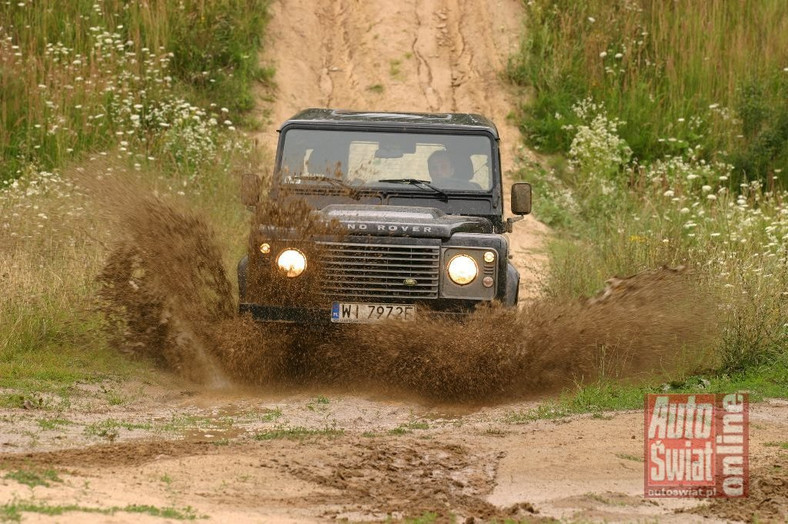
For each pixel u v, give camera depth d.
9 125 51.41
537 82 64.44
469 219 26.59
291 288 24.59
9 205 36.06
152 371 26.89
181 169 46.84
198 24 63.72
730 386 24.78
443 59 67.12
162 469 16.62
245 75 62.28
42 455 17.20
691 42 64.56
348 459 18.06
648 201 45.16
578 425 21.05
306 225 24.69
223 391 25.33
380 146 27.86
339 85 64.56
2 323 28.25
